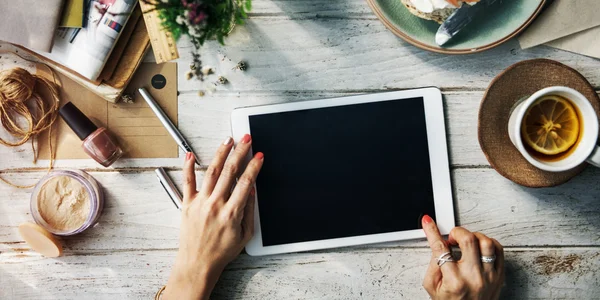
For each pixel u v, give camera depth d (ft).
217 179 2.57
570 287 2.68
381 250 2.70
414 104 2.62
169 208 2.72
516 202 2.67
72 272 2.75
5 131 2.68
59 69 2.56
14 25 2.42
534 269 2.69
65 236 2.72
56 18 2.41
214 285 2.60
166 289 2.59
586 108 2.29
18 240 2.75
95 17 2.49
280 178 2.64
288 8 2.64
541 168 2.30
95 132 2.55
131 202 2.72
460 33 2.49
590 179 2.66
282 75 2.67
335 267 2.71
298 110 2.62
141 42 2.61
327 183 2.64
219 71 2.67
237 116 2.62
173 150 2.68
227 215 2.49
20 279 2.76
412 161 2.63
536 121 2.46
